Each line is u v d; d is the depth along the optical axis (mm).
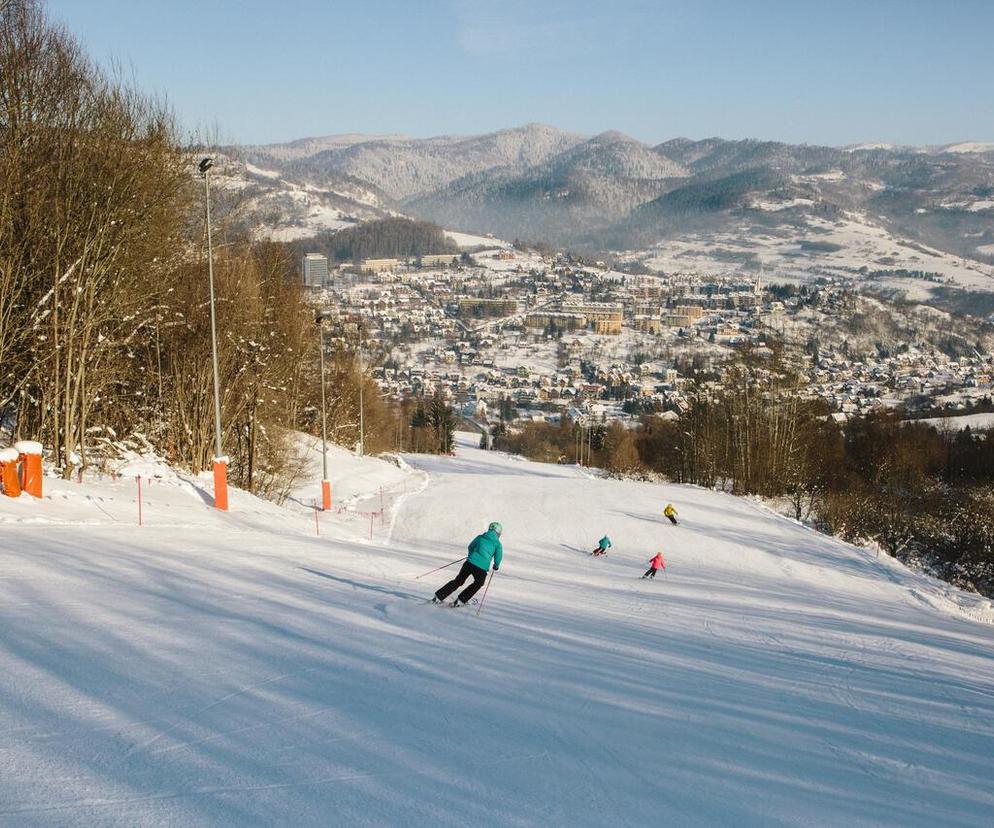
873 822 4891
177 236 29672
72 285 21891
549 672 8062
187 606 9492
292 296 45781
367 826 4133
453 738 5691
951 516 49031
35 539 13125
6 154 20656
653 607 15430
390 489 43250
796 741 6543
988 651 15273
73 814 4031
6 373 22422
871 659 11656
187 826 3979
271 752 5121
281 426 40656
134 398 31203
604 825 4430
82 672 6504
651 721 6652
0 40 20594
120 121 24109
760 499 50625
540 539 30578
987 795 5656
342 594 11531
